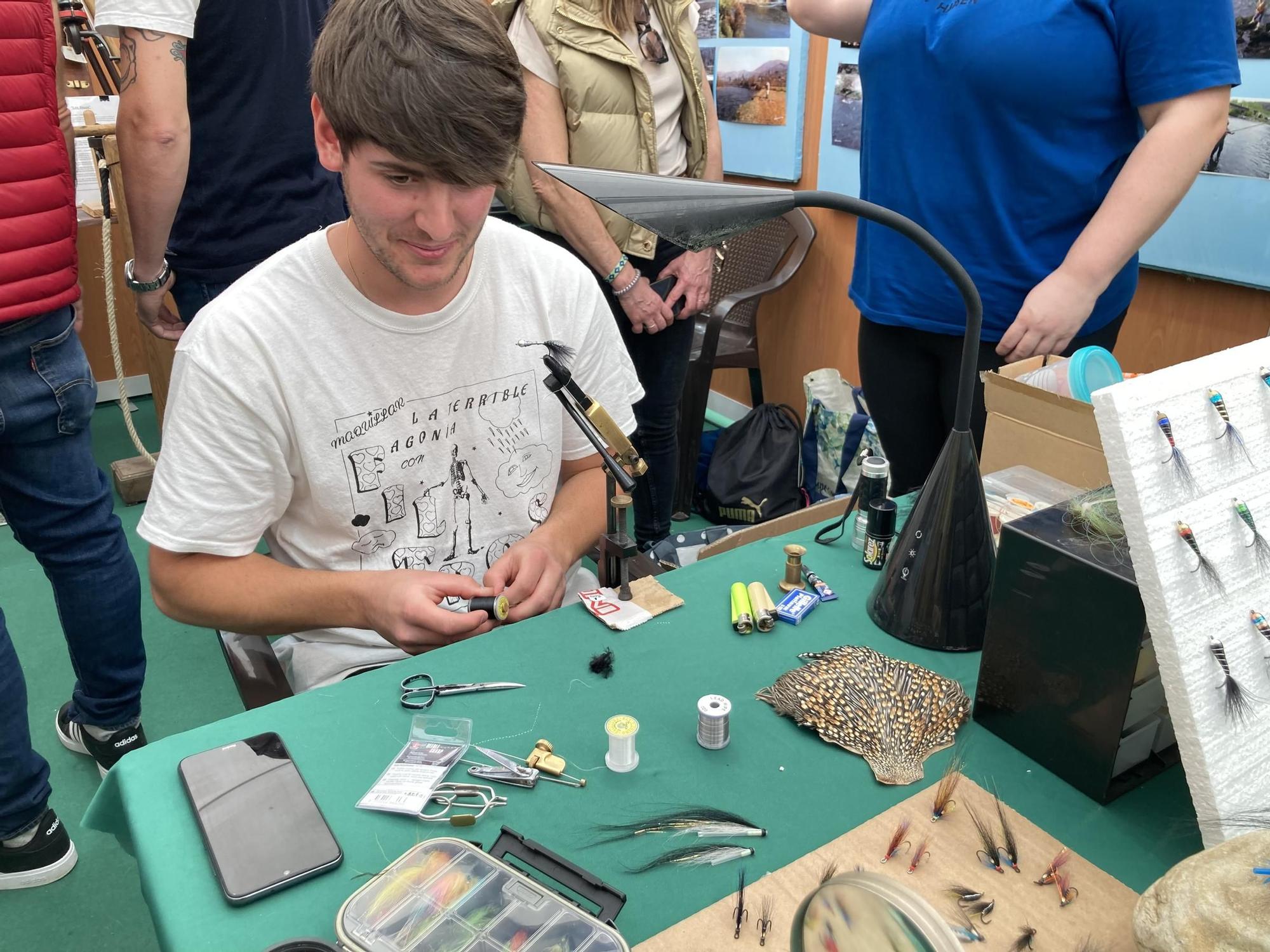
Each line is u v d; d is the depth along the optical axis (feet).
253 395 3.32
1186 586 2.16
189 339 3.33
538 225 6.67
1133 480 2.14
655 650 3.06
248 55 5.16
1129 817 2.38
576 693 2.84
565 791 2.45
